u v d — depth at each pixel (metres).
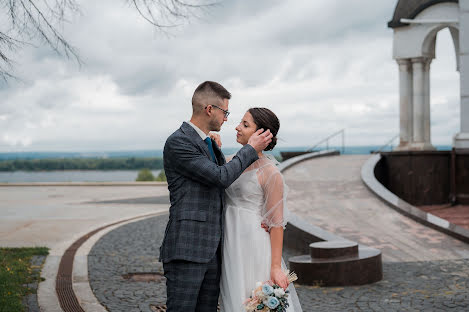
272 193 3.05
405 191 16.41
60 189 24.91
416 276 6.62
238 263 3.03
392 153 16.70
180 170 2.97
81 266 7.32
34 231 10.95
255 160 2.99
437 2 17.03
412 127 18.88
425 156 16.12
